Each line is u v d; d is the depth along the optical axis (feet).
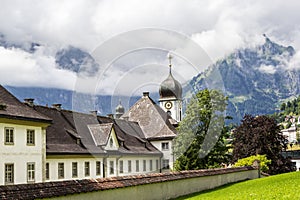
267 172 154.10
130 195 63.16
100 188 57.06
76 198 53.06
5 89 113.50
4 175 102.83
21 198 45.70
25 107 115.03
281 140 191.31
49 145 126.93
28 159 110.93
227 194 73.56
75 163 131.54
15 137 106.73
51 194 49.57
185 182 81.25
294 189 65.51
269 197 57.62
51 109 144.87
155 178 69.46
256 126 192.85
